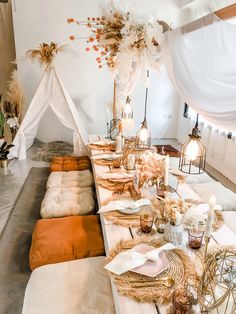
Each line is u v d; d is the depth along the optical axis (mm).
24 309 1357
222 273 983
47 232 1969
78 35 5020
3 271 2037
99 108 5492
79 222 2104
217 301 913
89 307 1342
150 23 2264
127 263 1261
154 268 1256
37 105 4125
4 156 3947
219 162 4277
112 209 1801
